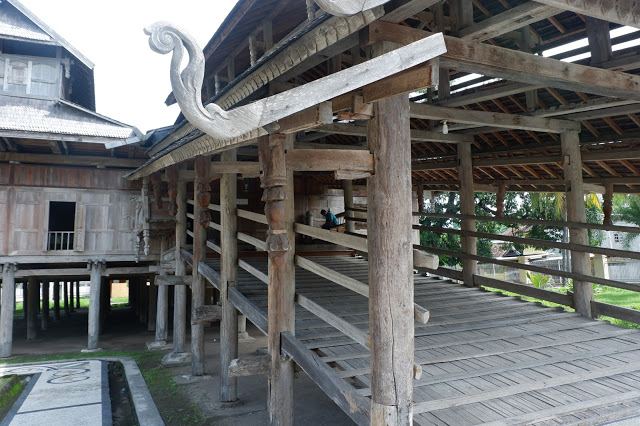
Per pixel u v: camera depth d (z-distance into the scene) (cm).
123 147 1143
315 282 789
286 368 460
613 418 336
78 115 1146
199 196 579
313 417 632
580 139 750
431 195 1502
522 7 360
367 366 401
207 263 861
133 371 895
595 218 1938
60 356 1068
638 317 555
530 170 964
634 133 669
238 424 620
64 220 1525
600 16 307
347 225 1155
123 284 3086
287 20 669
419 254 297
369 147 309
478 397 352
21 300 2688
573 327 559
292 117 315
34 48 1198
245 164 595
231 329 684
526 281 2059
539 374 403
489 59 380
